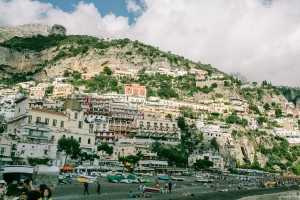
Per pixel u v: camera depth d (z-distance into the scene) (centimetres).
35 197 2006
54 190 7025
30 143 11438
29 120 12725
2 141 10656
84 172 11988
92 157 13738
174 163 18050
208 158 19600
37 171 7406
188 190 9869
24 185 2319
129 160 15475
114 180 10275
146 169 14925
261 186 13900
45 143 11756
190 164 19438
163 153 17838
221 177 15375
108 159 15600
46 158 11319
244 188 12419
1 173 6669
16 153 11125
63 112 14312
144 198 7056
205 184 11794
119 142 18650
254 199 9688
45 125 13112
